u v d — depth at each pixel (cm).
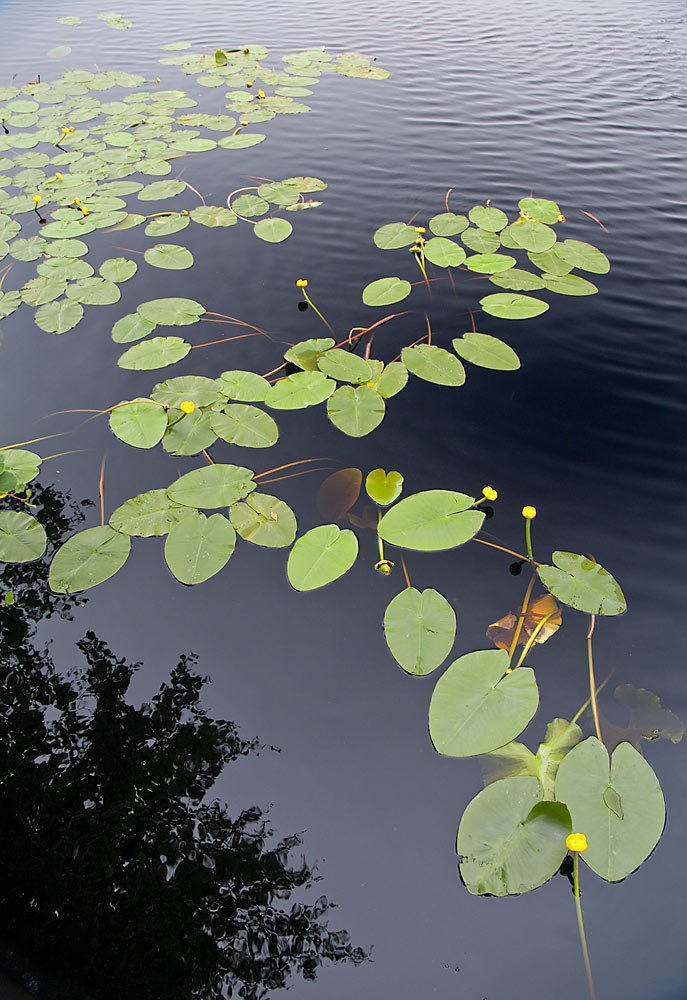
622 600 223
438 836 175
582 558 236
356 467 274
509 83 659
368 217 446
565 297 376
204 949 155
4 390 309
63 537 244
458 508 248
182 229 430
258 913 160
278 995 149
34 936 156
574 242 415
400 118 586
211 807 179
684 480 273
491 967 154
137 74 677
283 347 336
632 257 409
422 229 400
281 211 452
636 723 197
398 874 168
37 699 201
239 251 411
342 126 569
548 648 215
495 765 186
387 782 185
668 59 725
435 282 386
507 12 865
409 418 298
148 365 314
